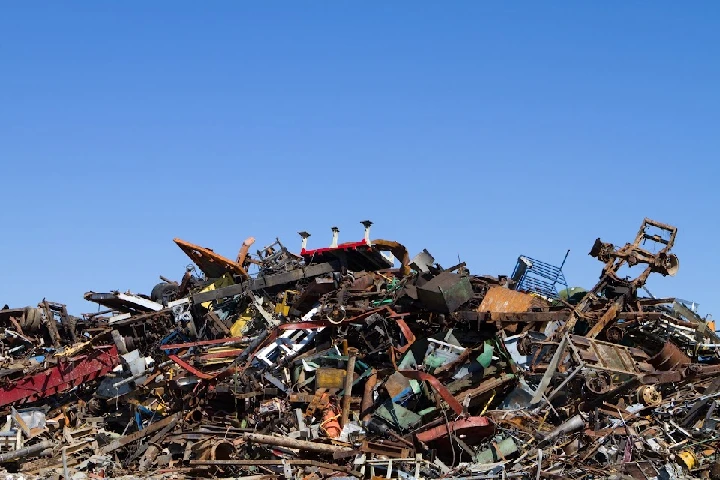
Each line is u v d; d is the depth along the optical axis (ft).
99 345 94.53
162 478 67.51
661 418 71.56
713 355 91.15
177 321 98.94
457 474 63.93
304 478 64.49
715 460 63.21
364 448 68.13
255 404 79.36
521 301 86.69
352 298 92.89
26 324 100.37
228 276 107.24
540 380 77.77
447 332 82.94
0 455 70.38
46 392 87.04
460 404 71.77
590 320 86.58
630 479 61.21
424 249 95.09
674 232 95.35
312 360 83.46
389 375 77.87
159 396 85.35
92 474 70.38
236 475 67.82
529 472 61.93
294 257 112.98
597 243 96.68
